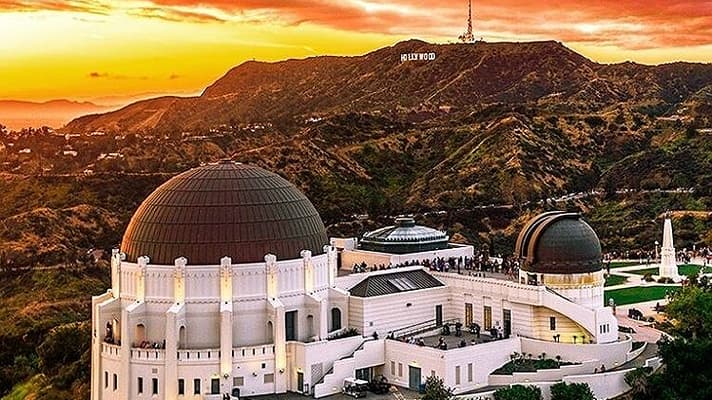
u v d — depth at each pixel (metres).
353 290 167.25
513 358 157.75
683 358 149.00
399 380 155.62
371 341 156.38
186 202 155.88
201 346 150.25
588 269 165.50
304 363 149.62
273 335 150.88
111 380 152.75
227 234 152.38
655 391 148.00
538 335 162.75
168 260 151.25
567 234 166.12
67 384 193.12
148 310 151.75
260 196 158.25
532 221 171.75
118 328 156.38
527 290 161.75
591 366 153.25
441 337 165.38
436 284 175.25
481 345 152.88
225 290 149.62
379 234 192.88
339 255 193.38
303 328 157.00
